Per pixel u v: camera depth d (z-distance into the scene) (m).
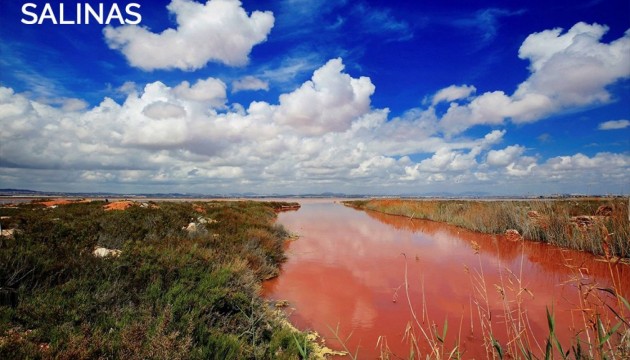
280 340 4.15
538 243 11.88
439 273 8.00
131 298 4.48
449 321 5.17
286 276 7.97
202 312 4.25
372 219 25.11
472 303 5.90
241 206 27.94
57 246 5.93
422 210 25.98
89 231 7.80
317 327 5.06
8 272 4.36
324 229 17.83
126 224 9.26
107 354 3.11
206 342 3.67
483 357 4.00
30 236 6.46
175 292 4.62
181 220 11.23
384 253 10.64
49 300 3.96
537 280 7.16
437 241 13.12
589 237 9.97
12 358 2.81
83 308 3.85
